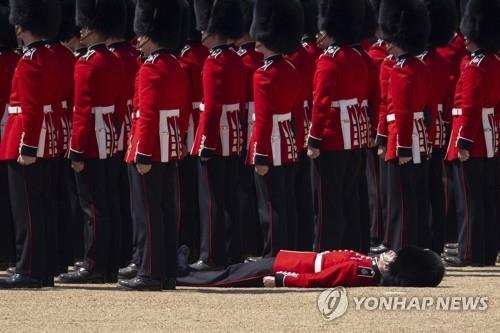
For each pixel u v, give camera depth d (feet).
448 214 244.22
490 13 229.25
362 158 225.76
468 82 229.25
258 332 160.15
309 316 170.81
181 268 200.13
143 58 216.95
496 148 233.14
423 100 221.25
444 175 240.94
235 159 221.25
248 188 230.89
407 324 165.58
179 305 179.83
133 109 196.03
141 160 191.93
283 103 209.36
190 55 227.40
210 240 219.82
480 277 214.07
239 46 229.04
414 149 221.25
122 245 213.87
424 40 220.84
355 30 217.97
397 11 220.02
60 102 201.46
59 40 217.36
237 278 197.77
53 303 181.98
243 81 220.02
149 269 194.70
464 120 230.07
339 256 196.24
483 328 163.32
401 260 194.70
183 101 196.54
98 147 205.05
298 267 197.06
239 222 224.12
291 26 208.85
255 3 210.38
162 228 195.31
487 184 234.38
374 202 240.94
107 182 207.62
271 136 209.15
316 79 215.10
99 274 207.00
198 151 218.59
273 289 195.31
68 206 213.66
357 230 221.05
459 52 243.81
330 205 216.54
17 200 198.29
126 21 213.66
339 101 216.54
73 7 221.25
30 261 198.59
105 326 164.45
